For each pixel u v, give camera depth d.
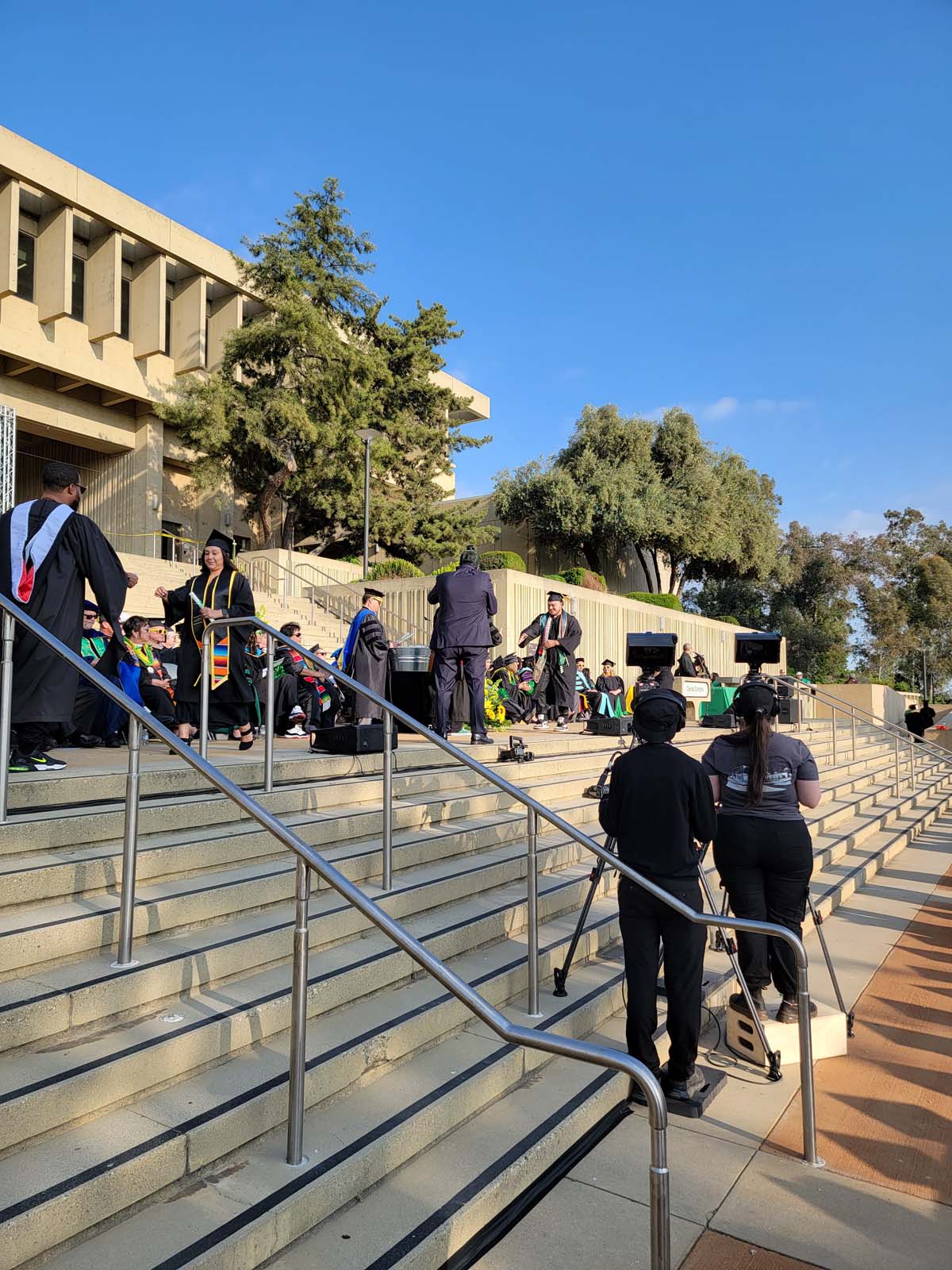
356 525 26.42
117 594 4.47
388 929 2.46
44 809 4.18
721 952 5.73
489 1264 2.66
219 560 6.36
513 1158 3.03
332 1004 3.61
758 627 41.12
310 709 9.42
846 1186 3.20
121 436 26.91
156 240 25.31
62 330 24.23
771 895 4.43
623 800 3.88
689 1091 3.86
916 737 16.83
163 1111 2.70
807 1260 2.74
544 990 4.53
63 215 23.38
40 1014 2.79
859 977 5.77
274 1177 2.61
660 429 35.22
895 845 10.55
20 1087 2.51
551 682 12.13
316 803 5.47
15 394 24.38
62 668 4.29
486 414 38.62
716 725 15.52
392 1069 3.45
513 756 7.98
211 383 23.77
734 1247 2.80
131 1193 2.39
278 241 24.94
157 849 3.97
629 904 3.82
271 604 19.52
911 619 46.69
